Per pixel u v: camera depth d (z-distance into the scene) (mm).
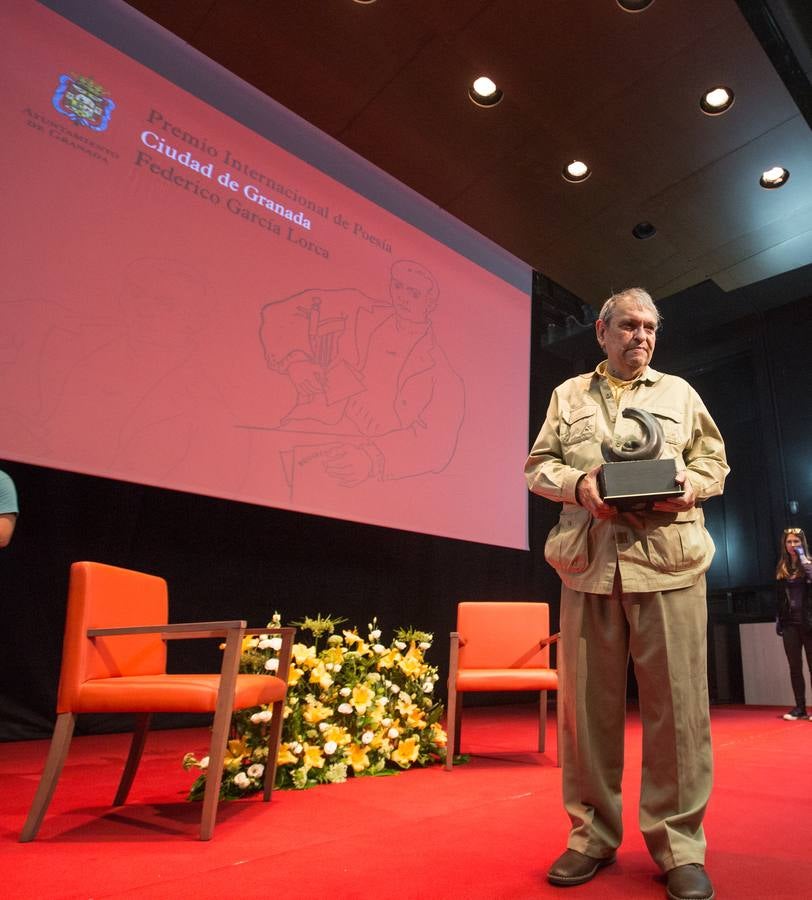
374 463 4199
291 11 3484
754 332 6727
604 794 1396
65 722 1680
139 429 3273
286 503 3750
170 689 1674
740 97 3910
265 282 3879
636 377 1581
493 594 5867
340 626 4668
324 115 4180
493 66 3760
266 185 3990
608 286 5648
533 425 6387
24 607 3395
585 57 3686
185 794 2148
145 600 1971
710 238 5043
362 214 4461
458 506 4617
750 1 3748
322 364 4055
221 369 3609
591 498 1360
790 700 5711
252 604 4223
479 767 2729
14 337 2947
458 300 4941
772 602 6277
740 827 1737
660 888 1272
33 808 1619
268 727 2242
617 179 4535
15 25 3156
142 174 3479
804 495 6184
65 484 3604
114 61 3467
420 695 2879
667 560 1356
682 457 1514
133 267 3369
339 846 1567
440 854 1502
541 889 1273
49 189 3143
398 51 3699
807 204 4668
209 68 3850
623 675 1435
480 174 4555
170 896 1241
